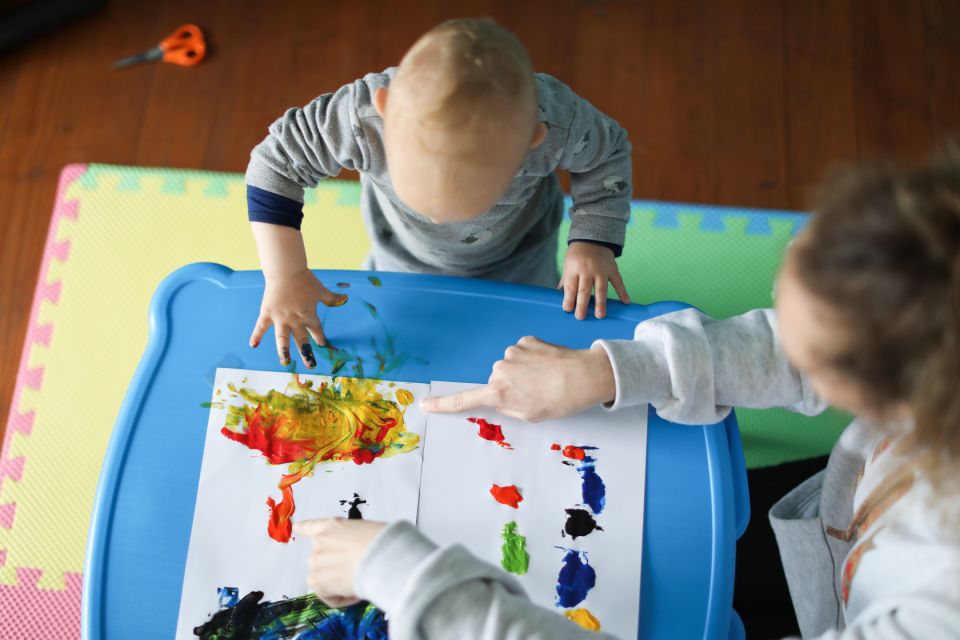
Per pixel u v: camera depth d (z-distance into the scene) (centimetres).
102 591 71
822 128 153
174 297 81
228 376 78
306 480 74
